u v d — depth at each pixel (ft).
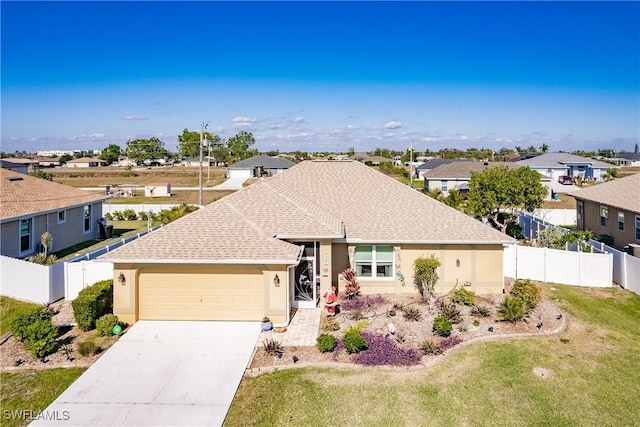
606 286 69.26
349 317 55.36
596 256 69.36
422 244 64.08
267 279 52.95
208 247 53.98
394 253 64.44
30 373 42.22
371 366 43.14
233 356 45.37
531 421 34.60
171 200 184.85
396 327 51.72
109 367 43.09
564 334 51.03
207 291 54.54
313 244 59.52
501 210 127.03
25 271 61.36
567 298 63.72
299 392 38.58
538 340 49.06
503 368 42.55
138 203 173.47
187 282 54.60
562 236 81.82
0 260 62.23
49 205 88.74
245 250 53.36
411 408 36.27
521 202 99.50
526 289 58.39
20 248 79.61
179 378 40.96
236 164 296.51
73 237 97.55
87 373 41.91
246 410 36.09
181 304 54.75
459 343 47.98
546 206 157.48
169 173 347.77
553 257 71.67
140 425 34.12
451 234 63.62
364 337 48.26
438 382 40.16
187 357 45.14
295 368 42.88
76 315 51.60
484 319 54.44
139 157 555.69
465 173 201.67
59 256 85.20
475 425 34.17
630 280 67.10
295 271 59.77
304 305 59.57
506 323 53.36
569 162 227.40
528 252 73.00
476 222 66.18
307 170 79.25
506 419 34.86
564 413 35.58
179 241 55.21
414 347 46.80
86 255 71.41
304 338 49.57
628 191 96.84
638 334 51.55
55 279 61.93
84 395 38.19
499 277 64.28
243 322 54.19
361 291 64.95
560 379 40.78
